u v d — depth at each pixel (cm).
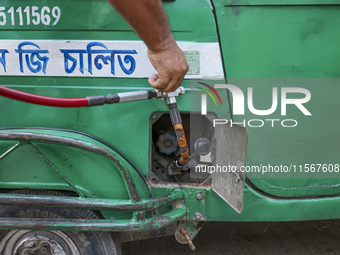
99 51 195
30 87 200
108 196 204
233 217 211
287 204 211
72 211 206
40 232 209
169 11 192
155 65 161
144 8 143
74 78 199
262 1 191
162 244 284
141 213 196
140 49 194
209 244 284
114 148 205
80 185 202
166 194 206
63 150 198
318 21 194
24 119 204
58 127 204
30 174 203
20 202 190
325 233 296
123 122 203
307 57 198
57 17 192
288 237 292
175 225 217
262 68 198
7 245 211
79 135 199
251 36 195
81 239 208
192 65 196
